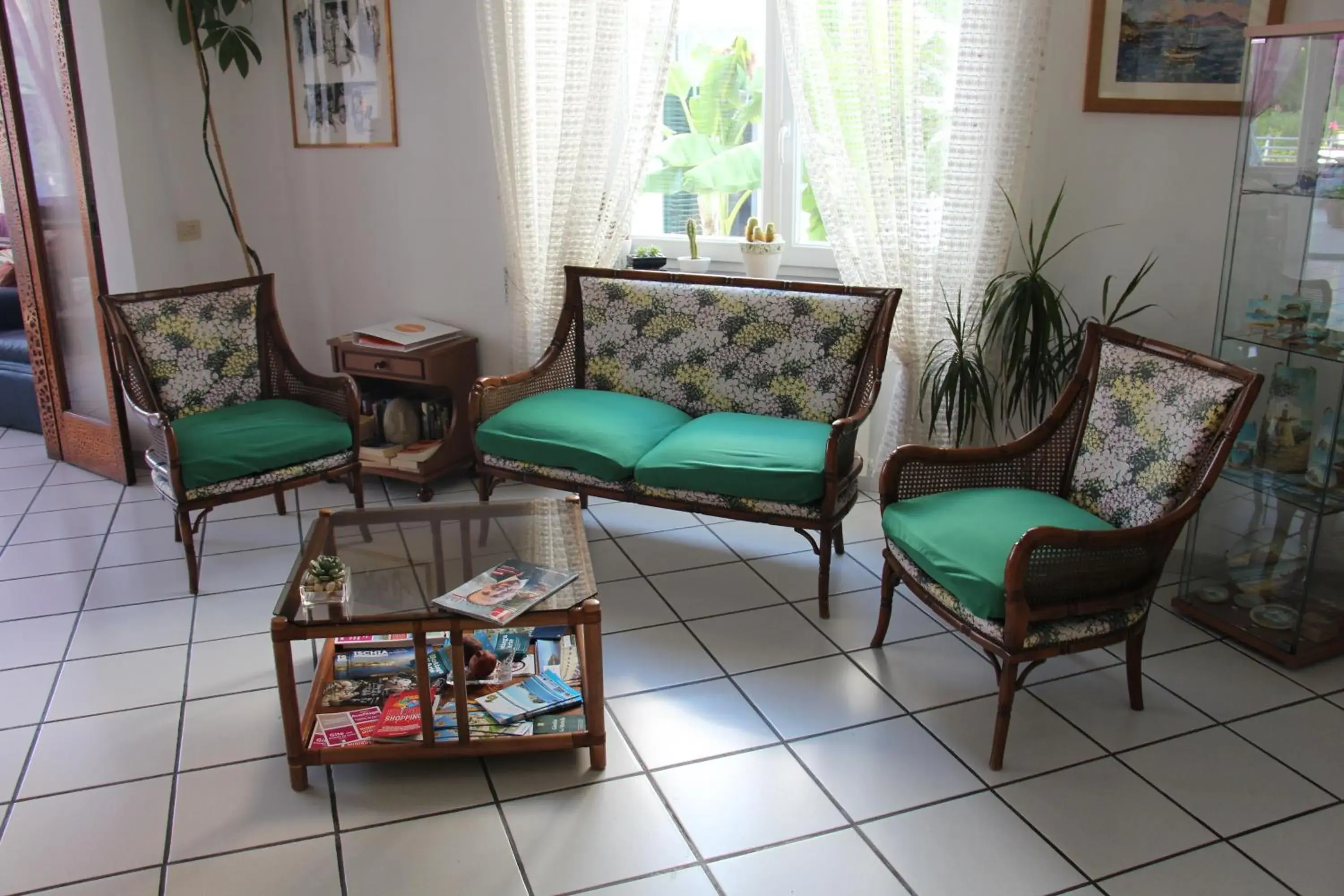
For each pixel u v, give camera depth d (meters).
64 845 2.16
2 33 3.95
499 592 2.34
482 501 2.90
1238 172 2.81
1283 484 2.83
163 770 2.40
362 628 2.22
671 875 2.08
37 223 4.17
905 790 2.33
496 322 4.23
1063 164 3.35
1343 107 2.55
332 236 4.45
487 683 2.58
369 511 2.82
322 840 2.18
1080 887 2.04
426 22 3.98
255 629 3.03
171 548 3.60
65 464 4.46
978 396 3.36
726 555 3.53
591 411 3.44
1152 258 3.31
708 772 2.39
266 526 3.78
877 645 2.92
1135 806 2.27
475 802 2.29
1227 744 2.49
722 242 4.08
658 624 3.06
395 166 4.23
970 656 2.89
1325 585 2.82
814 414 3.42
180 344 3.62
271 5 4.22
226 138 4.34
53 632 3.01
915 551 2.62
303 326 4.61
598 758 2.39
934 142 3.42
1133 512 2.60
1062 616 2.35
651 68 3.66
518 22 3.73
